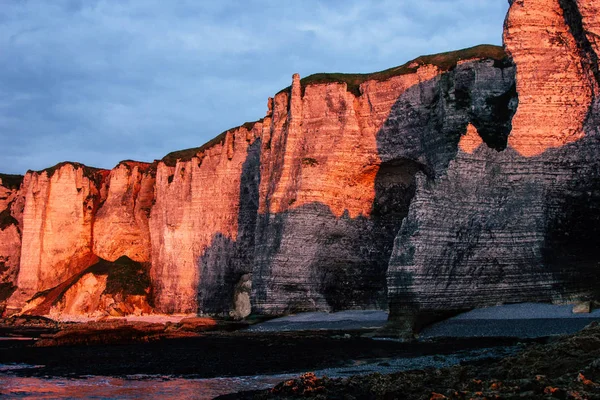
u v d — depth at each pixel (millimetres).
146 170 100438
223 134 85375
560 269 46062
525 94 49000
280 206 62031
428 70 57219
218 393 28703
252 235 75875
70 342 51469
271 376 32594
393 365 33281
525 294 46812
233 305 76812
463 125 53094
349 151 60281
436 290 47156
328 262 60531
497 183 48531
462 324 44812
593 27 47062
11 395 29531
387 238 59969
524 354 26656
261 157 68438
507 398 20578
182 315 81062
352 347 41219
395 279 48188
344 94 60812
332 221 60281
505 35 50031
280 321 57969
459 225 48125
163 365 37500
